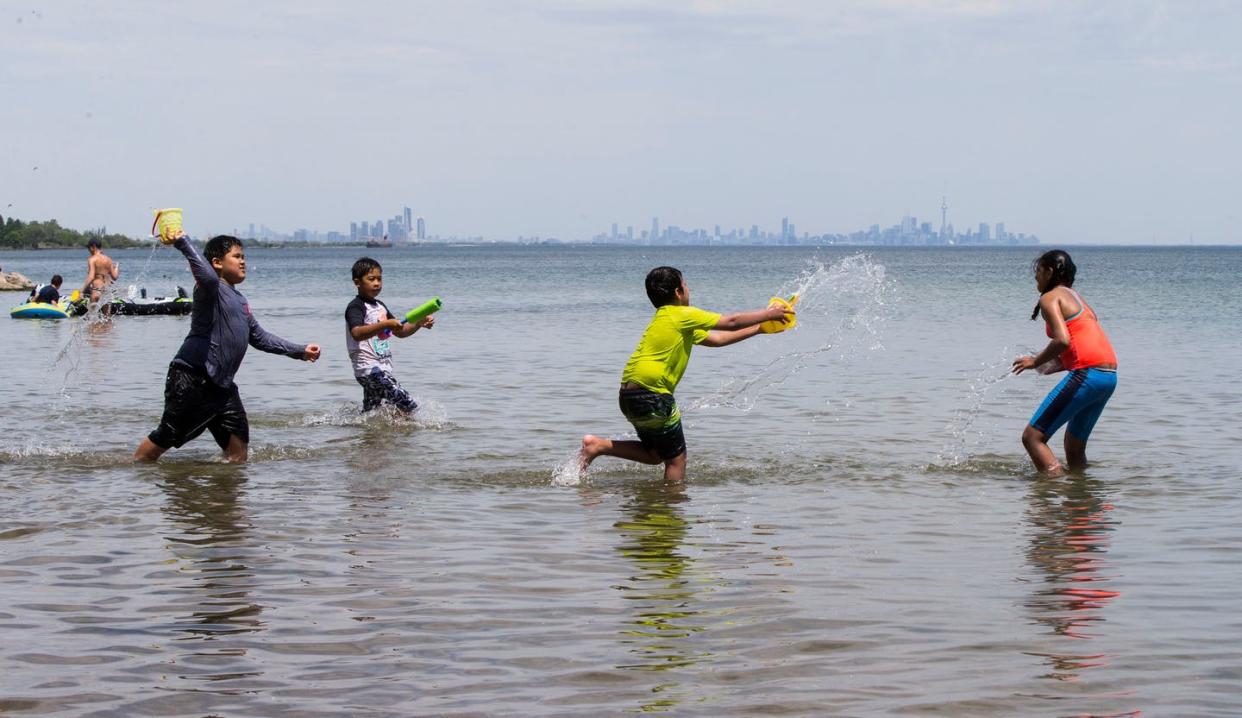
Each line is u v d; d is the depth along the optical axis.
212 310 9.31
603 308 34.00
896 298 37.97
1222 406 12.74
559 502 8.02
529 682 4.54
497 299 40.12
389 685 4.52
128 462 9.48
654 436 8.71
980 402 13.25
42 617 5.35
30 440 10.59
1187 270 78.00
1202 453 9.96
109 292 30.16
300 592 5.77
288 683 4.54
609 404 13.12
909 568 6.26
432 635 5.12
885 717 4.17
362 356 11.84
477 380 15.44
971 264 106.06
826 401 13.35
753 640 5.04
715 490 8.45
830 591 5.80
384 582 5.96
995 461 9.65
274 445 10.41
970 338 21.84
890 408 12.79
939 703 4.30
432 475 8.98
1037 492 8.39
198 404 9.34
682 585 5.92
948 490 8.46
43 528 7.10
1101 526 7.28
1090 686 4.46
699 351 19.52
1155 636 5.07
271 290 50.22
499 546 6.73
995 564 6.34
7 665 4.72
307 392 14.33
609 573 6.15
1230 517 7.52
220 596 5.70
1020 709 4.24
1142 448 10.23
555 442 10.59
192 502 7.92
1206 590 5.80
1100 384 8.98
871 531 7.15
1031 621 5.30
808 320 27.09
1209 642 4.98
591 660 4.79
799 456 9.84
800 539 6.94
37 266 95.44
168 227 9.12
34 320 28.81
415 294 44.88
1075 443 9.23
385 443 10.53
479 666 4.73
